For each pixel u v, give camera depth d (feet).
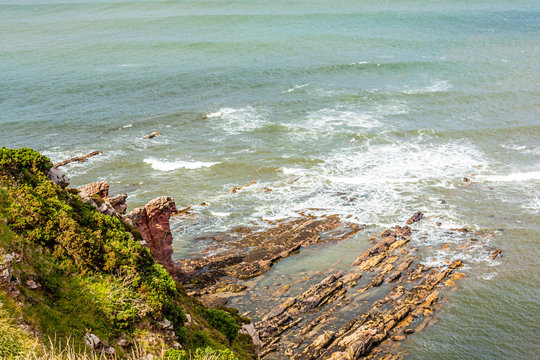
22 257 69.41
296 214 186.09
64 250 76.07
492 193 194.70
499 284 145.07
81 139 254.27
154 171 220.84
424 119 266.98
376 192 199.00
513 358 120.16
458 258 157.89
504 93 295.48
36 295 66.08
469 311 135.03
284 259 161.27
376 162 222.69
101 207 100.01
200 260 159.53
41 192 83.51
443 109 279.90
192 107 296.10
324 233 174.19
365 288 144.36
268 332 127.24
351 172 214.90
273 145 244.01
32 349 55.72
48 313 65.00
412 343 124.36
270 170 219.41
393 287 144.87
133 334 72.54
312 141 246.47
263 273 153.79
